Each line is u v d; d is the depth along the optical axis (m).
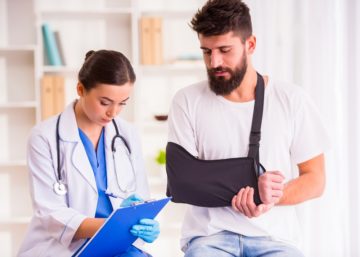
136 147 1.94
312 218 3.09
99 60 1.69
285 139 1.88
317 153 1.88
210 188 1.77
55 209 1.72
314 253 3.09
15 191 3.51
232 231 1.80
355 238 3.11
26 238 1.78
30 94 3.48
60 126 1.82
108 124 1.89
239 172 1.77
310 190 1.84
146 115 3.57
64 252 1.71
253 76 1.91
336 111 3.10
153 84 3.57
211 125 1.88
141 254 1.74
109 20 3.50
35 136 1.80
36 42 3.46
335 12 3.11
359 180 3.10
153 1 3.54
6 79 3.46
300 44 3.15
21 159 3.49
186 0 3.55
